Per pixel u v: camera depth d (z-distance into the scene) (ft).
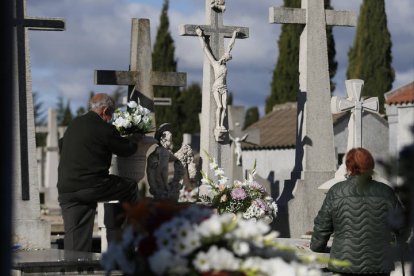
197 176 54.13
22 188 44.45
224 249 19.21
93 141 40.24
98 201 40.78
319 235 31.78
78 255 36.73
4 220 17.34
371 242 30.81
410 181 21.26
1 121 17.21
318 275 19.61
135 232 19.92
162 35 161.27
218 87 54.03
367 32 157.38
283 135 133.49
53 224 72.02
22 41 44.62
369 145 124.06
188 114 186.60
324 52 57.41
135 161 43.06
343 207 31.12
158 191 43.91
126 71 54.90
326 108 57.21
